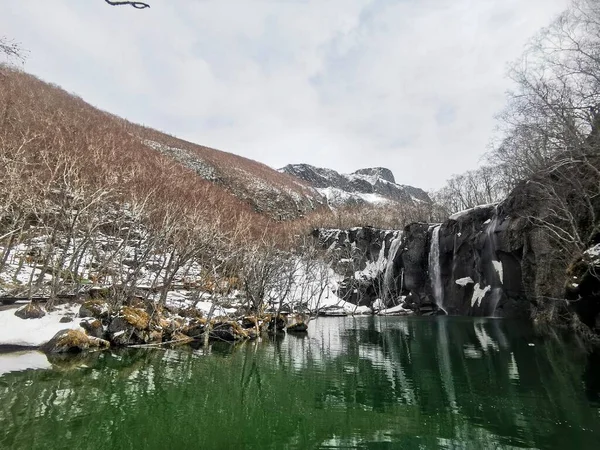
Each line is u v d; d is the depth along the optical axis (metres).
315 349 19.27
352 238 55.34
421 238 44.69
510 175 37.81
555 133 20.80
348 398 11.22
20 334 14.65
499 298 34.19
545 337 20.16
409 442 8.08
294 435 8.48
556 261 23.45
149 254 23.23
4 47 10.70
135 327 17.23
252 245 28.27
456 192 72.81
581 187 19.56
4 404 9.44
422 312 41.88
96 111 77.06
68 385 11.14
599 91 18.44
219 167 87.38
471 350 18.09
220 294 26.61
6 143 22.25
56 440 7.71
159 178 35.47
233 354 17.41
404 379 13.21
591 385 11.41
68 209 20.75
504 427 8.73
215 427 8.84
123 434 8.20
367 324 31.52
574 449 7.52
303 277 39.97
